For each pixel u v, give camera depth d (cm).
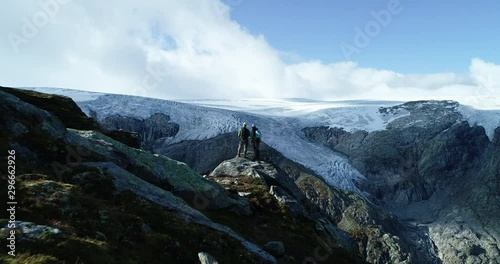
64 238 1038
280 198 3453
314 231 3241
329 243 3148
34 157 1600
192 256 1391
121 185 1706
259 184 3675
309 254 2627
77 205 1256
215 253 1495
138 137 3503
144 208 1542
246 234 2442
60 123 2039
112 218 1287
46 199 1209
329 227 3869
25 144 1636
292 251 2547
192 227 1577
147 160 2538
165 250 1313
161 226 1476
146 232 1341
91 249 1056
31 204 1161
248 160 4322
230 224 2473
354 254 3155
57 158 1714
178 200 1942
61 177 1549
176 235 1462
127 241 1234
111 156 2153
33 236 991
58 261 937
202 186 2639
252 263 1606
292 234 2859
